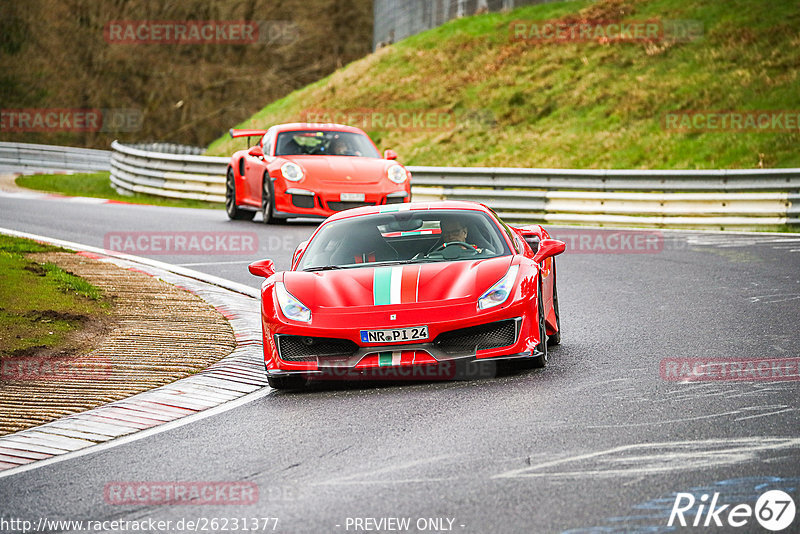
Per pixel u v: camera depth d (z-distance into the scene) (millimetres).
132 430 21172
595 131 100625
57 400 23641
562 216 65938
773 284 37375
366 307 24125
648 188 64688
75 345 29328
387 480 16344
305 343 24094
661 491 15031
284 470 17391
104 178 103312
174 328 31922
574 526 13750
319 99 139125
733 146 85938
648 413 19797
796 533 13234
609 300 35750
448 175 72062
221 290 39625
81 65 198000
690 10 121438
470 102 119938
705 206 60812
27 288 35594
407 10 164625
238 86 197125
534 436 18500
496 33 137875
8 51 197500
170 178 84062
